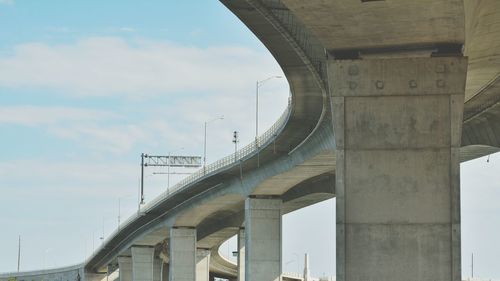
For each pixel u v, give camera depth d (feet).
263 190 418.51
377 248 162.20
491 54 211.61
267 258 416.26
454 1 138.92
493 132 290.76
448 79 162.40
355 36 158.71
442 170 162.20
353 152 164.35
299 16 148.25
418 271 161.17
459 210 161.48
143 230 650.84
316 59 247.09
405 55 165.78
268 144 361.51
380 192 163.12
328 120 311.88
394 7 142.51
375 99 164.55
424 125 162.81
